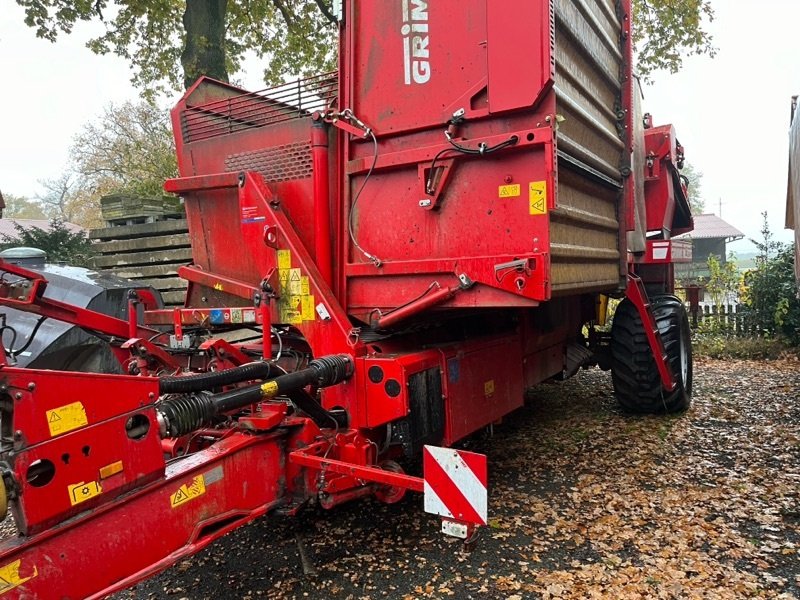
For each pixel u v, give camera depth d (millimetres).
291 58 14094
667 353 5285
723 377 7520
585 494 3852
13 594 1791
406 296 3180
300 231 3592
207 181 3912
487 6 2785
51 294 5090
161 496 2227
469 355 3533
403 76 3092
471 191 2938
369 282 3318
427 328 3676
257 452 2666
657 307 5496
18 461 1821
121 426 2102
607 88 4020
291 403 3254
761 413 5629
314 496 2891
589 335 6020
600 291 4352
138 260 8008
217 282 3973
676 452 4582
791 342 9312
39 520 1859
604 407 5949
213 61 10773
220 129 3990
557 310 4984
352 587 2865
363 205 3311
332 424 3111
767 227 10359
